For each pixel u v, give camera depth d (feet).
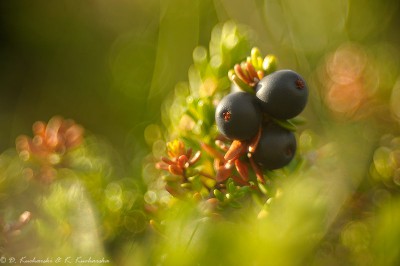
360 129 0.94
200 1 1.25
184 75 1.20
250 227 0.63
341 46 1.14
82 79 1.32
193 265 0.63
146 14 1.37
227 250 0.62
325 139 0.93
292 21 1.28
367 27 1.38
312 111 1.04
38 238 0.70
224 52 0.80
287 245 0.62
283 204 0.63
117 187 0.78
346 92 0.98
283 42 1.27
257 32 1.27
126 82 1.17
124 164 0.90
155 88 1.14
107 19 1.41
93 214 0.72
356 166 0.84
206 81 0.79
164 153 0.81
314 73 1.18
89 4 1.44
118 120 1.12
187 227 0.63
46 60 1.42
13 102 1.37
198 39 1.24
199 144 0.75
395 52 1.30
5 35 1.47
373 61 1.09
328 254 0.71
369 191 0.81
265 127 0.70
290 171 0.74
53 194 0.73
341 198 0.76
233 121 0.69
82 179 0.78
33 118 1.31
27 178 0.78
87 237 0.70
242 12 1.28
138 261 0.65
